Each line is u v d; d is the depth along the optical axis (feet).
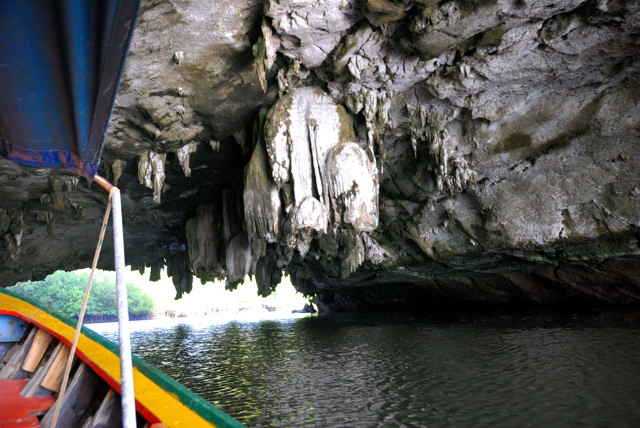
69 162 7.25
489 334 45.29
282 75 33.35
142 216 61.36
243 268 54.39
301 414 23.02
